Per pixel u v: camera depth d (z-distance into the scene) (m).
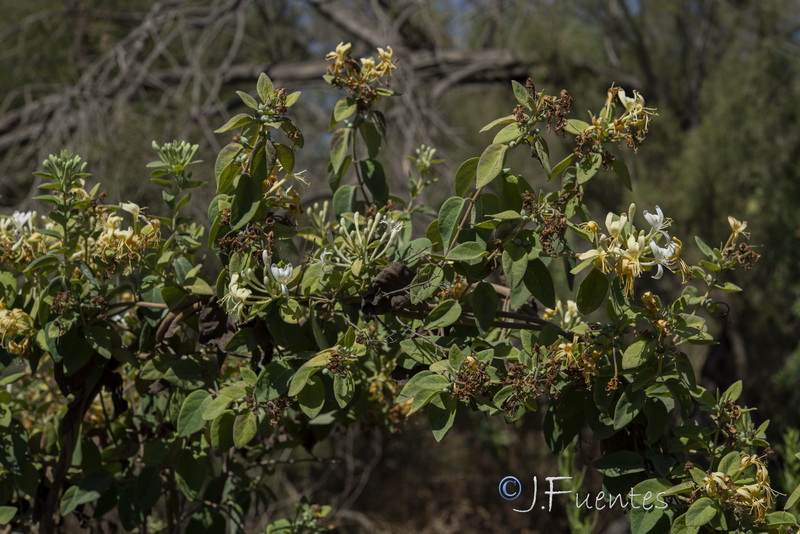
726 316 1.71
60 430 2.17
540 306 2.08
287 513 6.60
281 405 1.69
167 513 2.21
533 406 1.64
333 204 2.09
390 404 2.37
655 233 1.58
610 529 6.12
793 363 6.35
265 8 7.79
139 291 1.84
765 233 5.93
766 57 6.14
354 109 1.94
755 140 5.93
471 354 1.64
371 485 8.35
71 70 6.81
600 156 1.63
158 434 2.09
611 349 1.66
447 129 6.44
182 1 7.11
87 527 2.19
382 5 7.99
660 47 7.14
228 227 1.72
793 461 2.54
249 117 1.64
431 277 1.73
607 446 1.77
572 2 7.04
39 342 1.79
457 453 8.71
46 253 1.89
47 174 1.79
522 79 7.21
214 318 1.74
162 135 5.42
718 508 1.55
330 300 1.77
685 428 1.66
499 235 1.70
